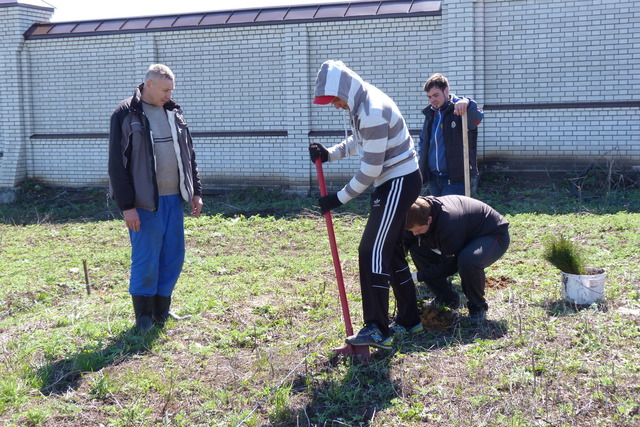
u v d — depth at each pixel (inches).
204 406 147.2
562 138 430.9
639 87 417.7
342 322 195.3
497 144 442.3
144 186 188.4
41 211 477.4
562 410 135.2
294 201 445.4
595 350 162.9
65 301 245.8
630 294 204.7
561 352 162.9
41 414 143.6
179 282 253.9
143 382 158.1
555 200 394.3
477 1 431.2
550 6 425.4
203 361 172.1
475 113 237.5
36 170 542.0
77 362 170.2
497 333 179.3
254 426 139.4
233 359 173.0
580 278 195.8
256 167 489.7
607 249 271.9
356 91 156.3
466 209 185.2
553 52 429.1
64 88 530.9
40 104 538.3
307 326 196.7
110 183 187.6
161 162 192.4
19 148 536.4
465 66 434.9
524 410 135.6
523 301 203.3
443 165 247.6
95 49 518.0
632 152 420.2
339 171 470.9
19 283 267.1
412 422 136.4
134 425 140.9
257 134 486.6
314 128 476.4
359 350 165.6
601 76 423.5
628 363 154.2
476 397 142.7
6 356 178.5
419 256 200.4
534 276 232.8
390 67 459.2
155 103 190.9
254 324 199.5
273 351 175.3
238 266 283.0
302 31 466.3
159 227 193.5
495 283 226.7
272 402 148.0
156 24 503.5
